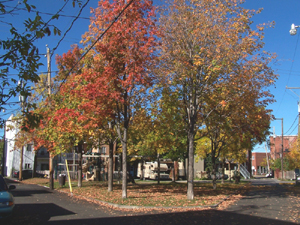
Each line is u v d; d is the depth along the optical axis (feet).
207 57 50.37
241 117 60.13
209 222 32.73
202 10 51.16
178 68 49.34
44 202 48.80
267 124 68.39
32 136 88.22
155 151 103.96
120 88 49.19
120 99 47.75
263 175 253.44
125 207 43.04
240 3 49.78
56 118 60.90
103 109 49.93
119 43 48.06
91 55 56.49
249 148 93.30
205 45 50.88
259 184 110.63
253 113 59.31
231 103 55.21
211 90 53.11
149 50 47.62
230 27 49.49
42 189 72.95
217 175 160.45
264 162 232.53
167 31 51.98
